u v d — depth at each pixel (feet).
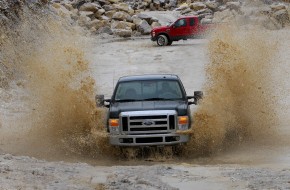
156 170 40.01
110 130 50.78
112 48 162.20
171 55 144.05
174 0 257.96
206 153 53.31
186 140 50.44
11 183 33.14
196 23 165.07
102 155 53.21
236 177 36.45
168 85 55.21
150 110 50.37
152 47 163.84
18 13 129.59
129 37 202.59
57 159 51.78
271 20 197.88
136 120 49.90
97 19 215.31
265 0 217.15
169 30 165.99
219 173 38.55
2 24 117.39
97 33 198.70
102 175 37.47
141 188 32.63
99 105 54.49
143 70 125.39
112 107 52.47
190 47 157.58
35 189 31.83
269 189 32.09
